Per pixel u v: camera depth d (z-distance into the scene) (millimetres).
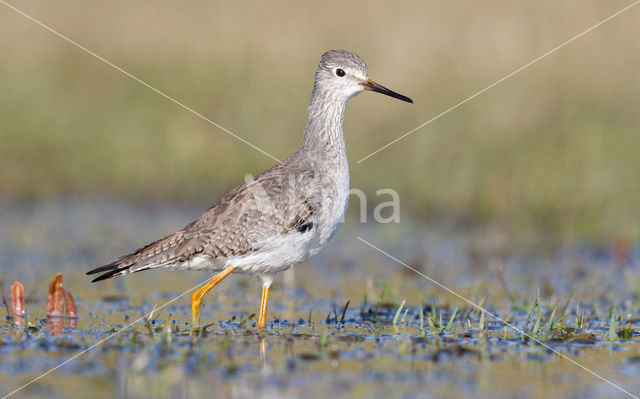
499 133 18422
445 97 19250
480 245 14891
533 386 7398
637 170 16891
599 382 7527
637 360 8258
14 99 19750
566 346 8812
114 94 20234
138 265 9664
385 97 19203
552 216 15570
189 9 22359
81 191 18141
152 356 8242
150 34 21750
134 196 17953
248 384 7359
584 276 12914
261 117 19156
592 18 21172
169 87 20188
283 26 21578
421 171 17656
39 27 21719
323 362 8086
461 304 11188
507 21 21250
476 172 17359
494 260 13938
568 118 18547
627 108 19375
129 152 18766
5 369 7809
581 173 16609
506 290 11516
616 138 18062
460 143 18297
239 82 20172
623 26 21156
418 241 15328
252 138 18594
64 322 9938
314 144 10250
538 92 19531
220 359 8148
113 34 21734
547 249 14516
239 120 19062
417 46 20469
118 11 22359
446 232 15883
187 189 18016
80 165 18656
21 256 13758
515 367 8008
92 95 20266
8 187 17844
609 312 10594
